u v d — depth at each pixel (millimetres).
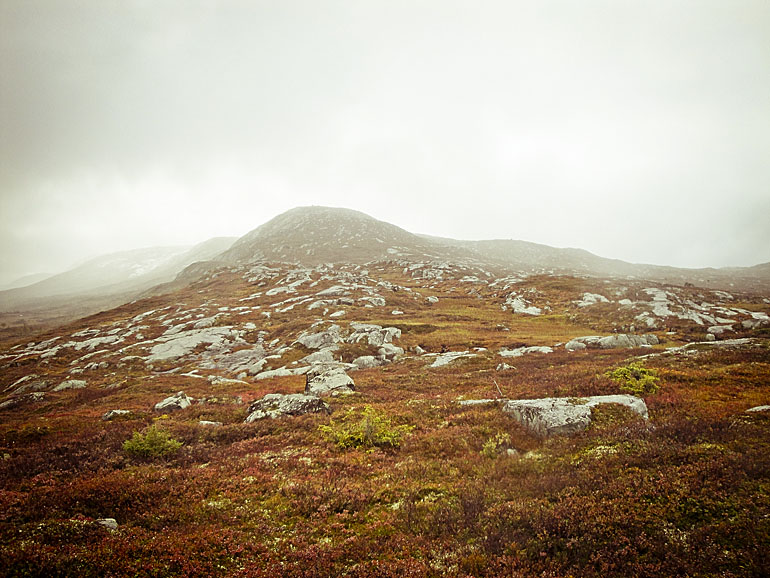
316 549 8586
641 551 7293
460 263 180500
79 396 36562
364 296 97750
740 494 8125
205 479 12961
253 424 20156
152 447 16156
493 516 9352
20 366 57000
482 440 15797
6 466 15039
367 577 7570
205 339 63812
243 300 101000
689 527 7578
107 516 10320
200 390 36125
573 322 70750
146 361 54375
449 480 12406
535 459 13180
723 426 12430
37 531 8641
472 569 7578
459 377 32125
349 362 48719
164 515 10305
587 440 13766
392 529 9578
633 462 10781
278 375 44312
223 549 8641
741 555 6512
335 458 14969
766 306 69562
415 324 69188
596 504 8930
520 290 100875
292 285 115000
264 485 12430
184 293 119750
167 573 7570
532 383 24922
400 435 17516
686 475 9242
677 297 75188
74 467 14805
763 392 16828
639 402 16547
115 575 7258
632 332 59219
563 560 7449
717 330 52031
